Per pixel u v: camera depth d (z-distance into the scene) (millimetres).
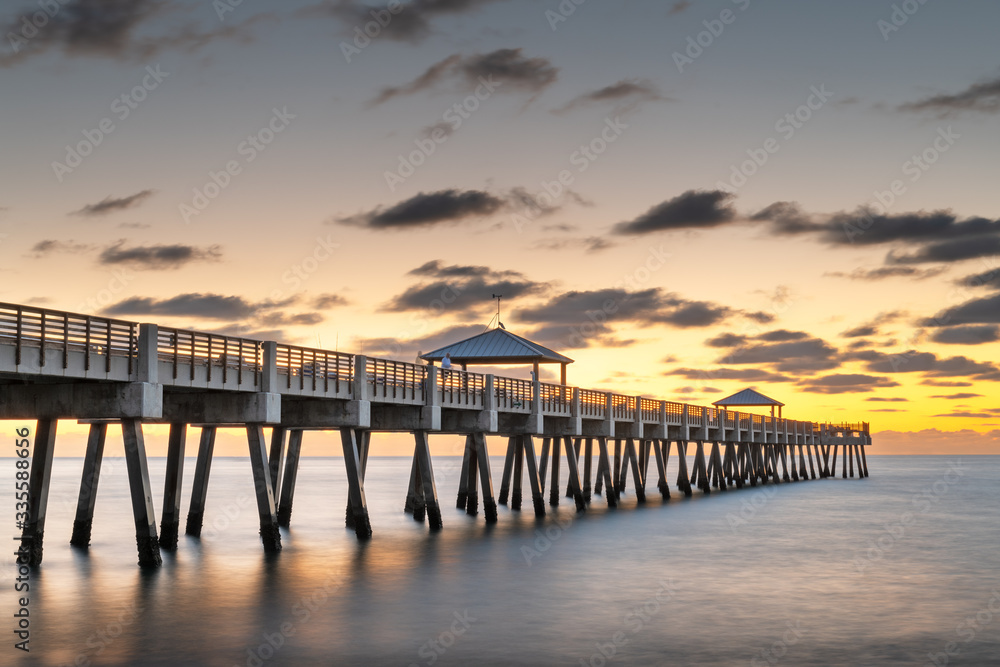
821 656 25641
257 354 36844
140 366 31438
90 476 41344
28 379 30781
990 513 69312
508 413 59000
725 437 95875
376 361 43969
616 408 71375
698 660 25016
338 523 55438
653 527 55938
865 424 138875
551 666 24234
